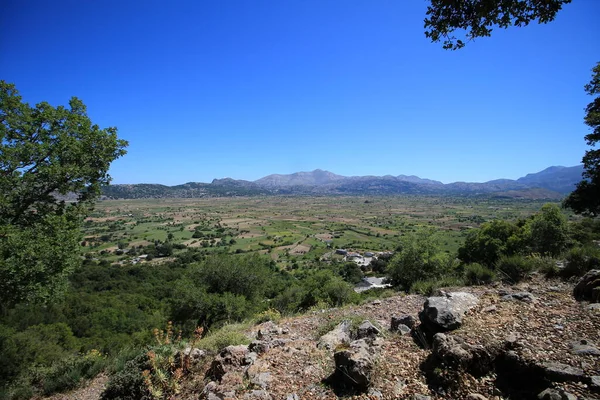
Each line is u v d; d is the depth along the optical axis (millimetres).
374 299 10867
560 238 18297
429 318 5305
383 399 3863
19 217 14211
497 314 5199
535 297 5961
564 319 4578
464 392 3584
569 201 23703
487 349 3963
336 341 6117
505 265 8781
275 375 5012
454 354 3898
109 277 55875
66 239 13539
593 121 20844
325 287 14938
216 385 4996
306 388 4512
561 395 3021
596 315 4496
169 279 54625
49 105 14797
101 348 17156
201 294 19422
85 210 15938
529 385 3465
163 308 36156
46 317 29375
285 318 10438
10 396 9219
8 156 12875
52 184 14367
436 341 4309
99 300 37875
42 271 12055
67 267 13789
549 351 3758
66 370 10352
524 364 3592
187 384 5801
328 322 7871
